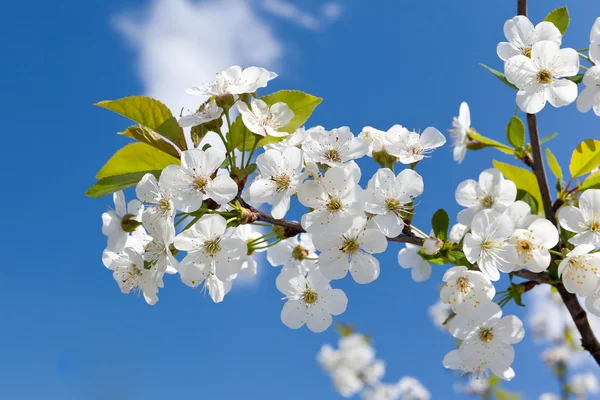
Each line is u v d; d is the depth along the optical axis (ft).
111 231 1.92
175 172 1.84
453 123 2.27
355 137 1.89
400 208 1.89
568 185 2.04
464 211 2.08
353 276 1.88
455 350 1.98
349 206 1.84
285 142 1.94
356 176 1.85
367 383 4.09
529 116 2.02
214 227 1.83
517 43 2.02
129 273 1.91
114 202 1.93
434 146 1.94
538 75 1.97
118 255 1.92
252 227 2.07
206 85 1.91
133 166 1.92
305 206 1.86
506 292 1.99
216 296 1.88
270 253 2.08
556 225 2.02
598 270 1.89
